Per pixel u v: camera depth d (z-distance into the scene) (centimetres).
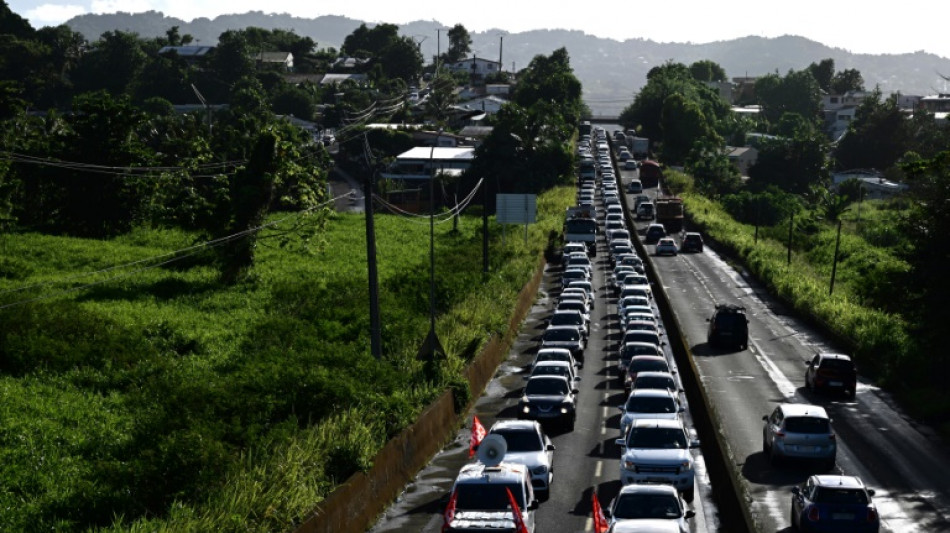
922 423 3784
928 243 4088
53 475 2767
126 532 2191
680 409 3303
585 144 19388
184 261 6994
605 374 4734
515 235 9894
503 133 14250
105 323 4653
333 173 15625
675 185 15762
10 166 8019
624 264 8250
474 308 5447
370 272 3534
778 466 3125
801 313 6475
